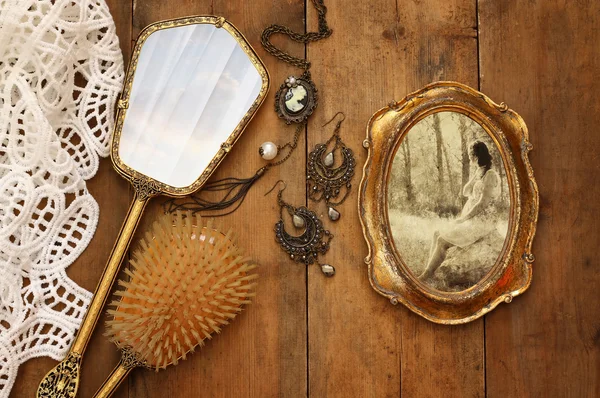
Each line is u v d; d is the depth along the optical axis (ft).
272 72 2.58
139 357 2.29
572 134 2.63
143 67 2.44
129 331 2.24
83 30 2.37
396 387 2.51
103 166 2.50
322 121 2.56
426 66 2.61
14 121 2.28
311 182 2.54
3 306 2.28
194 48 2.47
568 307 2.57
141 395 2.46
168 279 2.23
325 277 2.51
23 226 2.27
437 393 2.52
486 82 2.62
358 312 2.51
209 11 2.60
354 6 2.61
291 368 2.49
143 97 2.43
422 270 2.47
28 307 2.30
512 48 2.64
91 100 2.44
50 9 2.30
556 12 2.66
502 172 2.51
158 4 2.59
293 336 2.50
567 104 2.64
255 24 2.60
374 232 2.46
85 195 2.42
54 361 2.41
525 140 2.53
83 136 2.44
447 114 2.51
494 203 2.50
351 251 2.52
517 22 2.64
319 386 2.50
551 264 2.58
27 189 2.26
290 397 2.48
